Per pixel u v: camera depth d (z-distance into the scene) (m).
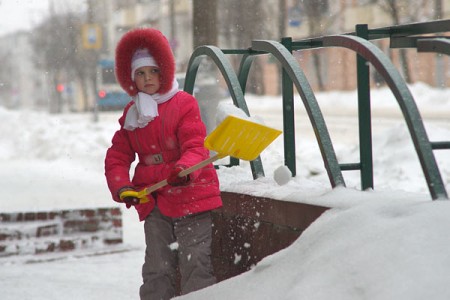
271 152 29.55
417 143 7.61
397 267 6.32
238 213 10.48
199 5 30.03
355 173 24.52
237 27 106.50
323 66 115.12
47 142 48.56
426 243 6.41
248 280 7.88
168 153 10.26
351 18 98.38
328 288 6.66
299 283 6.96
